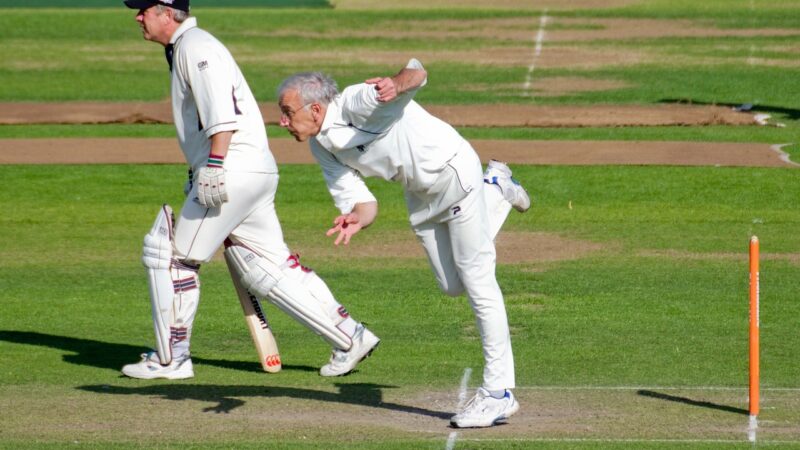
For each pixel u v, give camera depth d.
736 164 60.66
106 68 99.56
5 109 81.69
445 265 23.23
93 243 47.44
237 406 25.11
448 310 36.25
